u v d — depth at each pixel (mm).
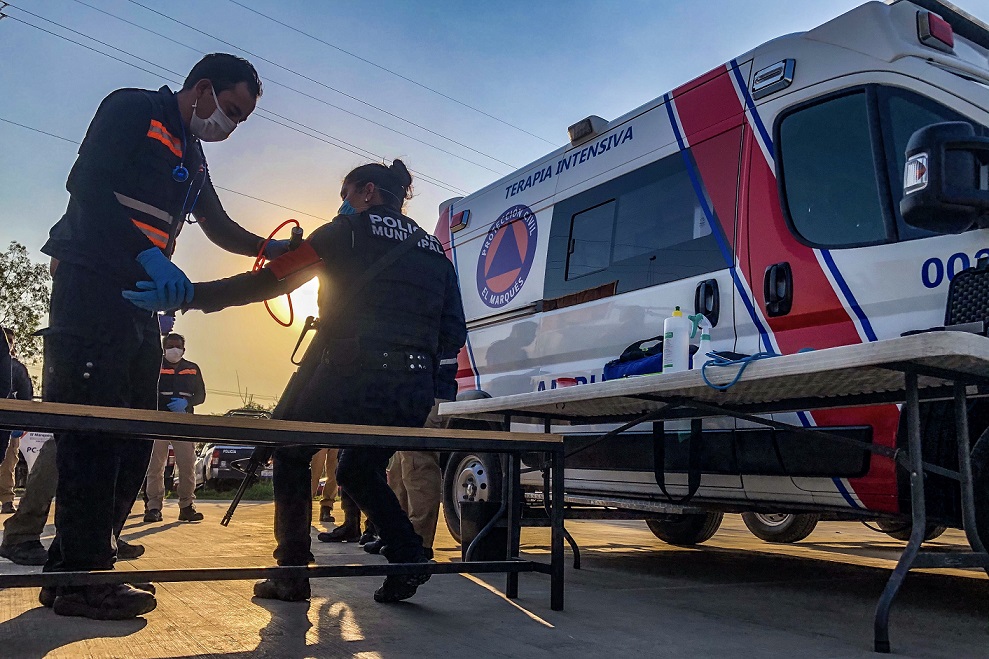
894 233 3150
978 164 2316
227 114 2705
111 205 2426
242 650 2182
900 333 3047
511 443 2818
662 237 4238
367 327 2807
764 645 2441
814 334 3371
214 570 2178
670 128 4352
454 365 4762
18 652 2078
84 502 2471
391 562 2957
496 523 3465
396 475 4910
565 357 4762
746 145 3850
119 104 2500
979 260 2824
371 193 3090
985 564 2465
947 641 2561
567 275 4879
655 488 4105
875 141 3279
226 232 3139
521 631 2543
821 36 3615
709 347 3531
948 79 3080
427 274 3002
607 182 4727
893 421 3043
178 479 6656
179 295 2367
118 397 2549
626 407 3869
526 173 5535
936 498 2906
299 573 2287
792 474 3383
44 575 1979
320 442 2330
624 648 2344
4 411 1871
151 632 2373
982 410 2840
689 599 3369
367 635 2418
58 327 2482
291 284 2682
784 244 3562
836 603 3352
